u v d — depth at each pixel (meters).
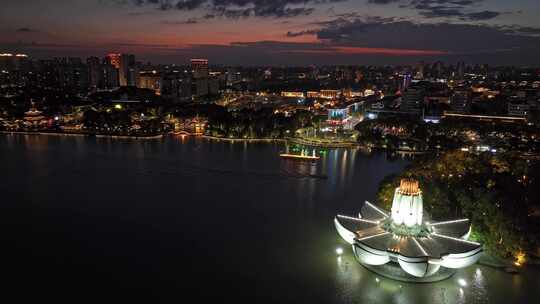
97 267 110.81
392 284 100.19
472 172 155.12
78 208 158.25
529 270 105.00
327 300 94.25
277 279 103.56
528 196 134.12
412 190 104.81
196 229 137.00
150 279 104.25
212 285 101.06
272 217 148.75
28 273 107.75
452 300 93.25
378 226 111.12
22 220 145.25
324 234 132.25
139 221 144.50
